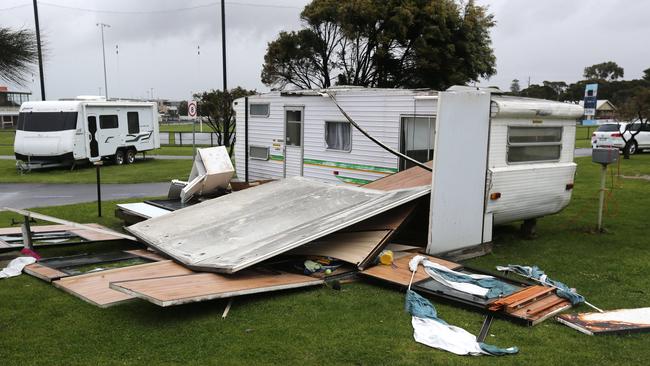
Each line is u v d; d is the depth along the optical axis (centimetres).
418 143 830
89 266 645
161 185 1520
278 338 452
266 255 566
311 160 1042
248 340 448
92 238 756
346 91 947
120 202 1187
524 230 862
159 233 724
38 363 405
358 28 2509
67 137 1803
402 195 678
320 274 604
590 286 614
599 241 838
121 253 706
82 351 427
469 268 618
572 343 452
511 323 494
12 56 504
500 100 725
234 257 581
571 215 1048
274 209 738
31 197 1296
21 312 508
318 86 2752
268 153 1154
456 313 516
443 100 654
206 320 489
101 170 1877
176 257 625
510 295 532
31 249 713
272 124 1134
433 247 675
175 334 458
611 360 421
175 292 491
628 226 945
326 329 473
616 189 1366
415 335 457
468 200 709
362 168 934
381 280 587
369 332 467
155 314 503
